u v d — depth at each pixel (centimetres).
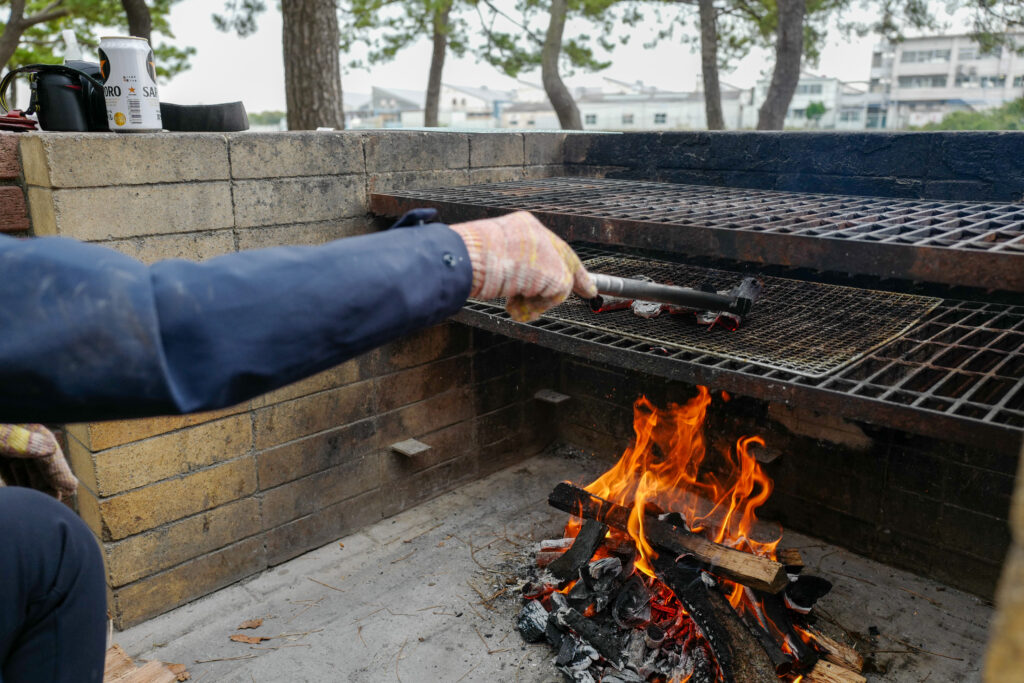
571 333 245
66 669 91
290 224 298
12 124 260
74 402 59
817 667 242
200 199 270
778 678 226
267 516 313
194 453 286
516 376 409
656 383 390
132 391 59
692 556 257
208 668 259
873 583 300
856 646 263
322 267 66
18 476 150
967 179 278
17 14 827
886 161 297
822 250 183
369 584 308
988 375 185
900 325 239
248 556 311
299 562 325
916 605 286
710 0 1139
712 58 1157
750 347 218
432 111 1316
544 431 438
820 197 301
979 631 271
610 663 248
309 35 638
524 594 293
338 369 325
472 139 359
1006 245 174
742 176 342
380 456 352
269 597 300
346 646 270
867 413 172
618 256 349
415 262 71
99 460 261
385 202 310
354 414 336
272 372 64
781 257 191
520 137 385
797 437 333
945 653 260
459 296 77
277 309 62
